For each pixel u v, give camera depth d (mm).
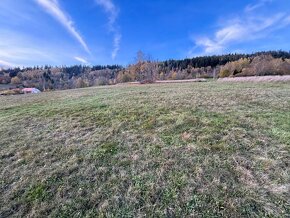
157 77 51438
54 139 5723
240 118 6176
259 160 3887
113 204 3166
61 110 9023
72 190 3549
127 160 4320
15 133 6480
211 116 6555
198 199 3102
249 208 2855
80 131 6199
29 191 3588
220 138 4879
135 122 6543
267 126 5406
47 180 3854
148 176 3748
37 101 13242
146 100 10102
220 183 3365
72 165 4277
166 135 5332
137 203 3146
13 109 10641
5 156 4938
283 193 3041
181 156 4266
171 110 7594
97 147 5000
